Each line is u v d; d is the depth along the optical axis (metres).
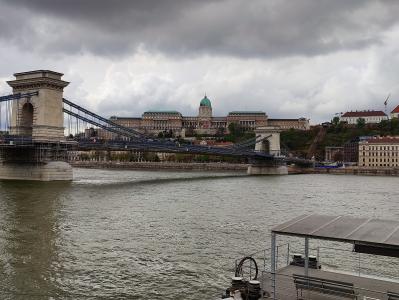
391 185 154.12
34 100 127.56
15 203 76.38
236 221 65.44
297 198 102.12
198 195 102.38
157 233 55.47
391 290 26.98
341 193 118.56
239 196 102.69
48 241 49.62
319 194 114.19
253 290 26.22
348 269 41.25
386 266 42.19
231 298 26.34
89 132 192.00
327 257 45.06
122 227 58.78
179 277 38.38
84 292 34.69
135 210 74.25
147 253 45.75
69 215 66.69
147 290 35.31
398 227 26.62
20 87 131.12
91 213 69.25
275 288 27.41
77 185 114.75
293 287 27.72
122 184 126.69
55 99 129.38
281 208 82.81
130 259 43.44
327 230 26.27
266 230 58.78
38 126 126.00
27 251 45.25
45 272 38.94
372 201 99.25
